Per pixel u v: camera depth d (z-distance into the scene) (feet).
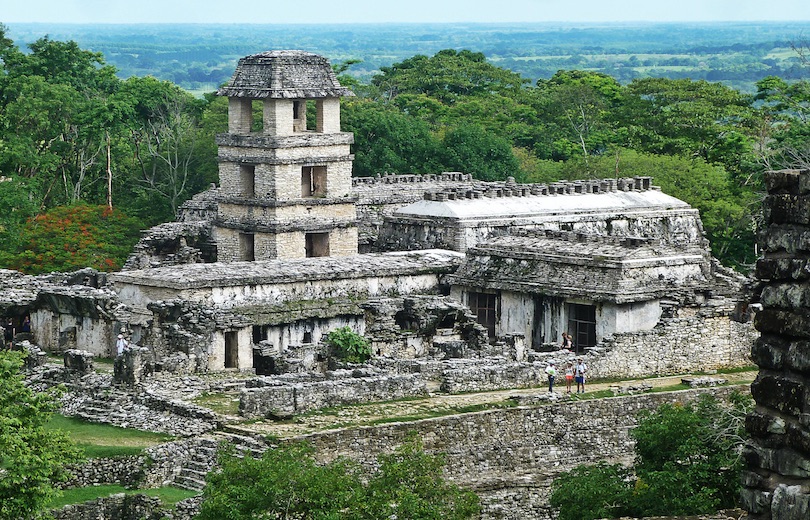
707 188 453.17
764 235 123.65
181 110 530.68
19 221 415.44
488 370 258.37
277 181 349.61
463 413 241.96
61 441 193.06
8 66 523.70
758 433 122.42
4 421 184.55
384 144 485.15
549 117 627.05
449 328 297.53
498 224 340.80
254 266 300.81
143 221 458.50
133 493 217.15
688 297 287.48
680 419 215.10
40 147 476.95
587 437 249.96
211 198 403.95
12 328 298.35
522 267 304.09
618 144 554.46
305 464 195.11
